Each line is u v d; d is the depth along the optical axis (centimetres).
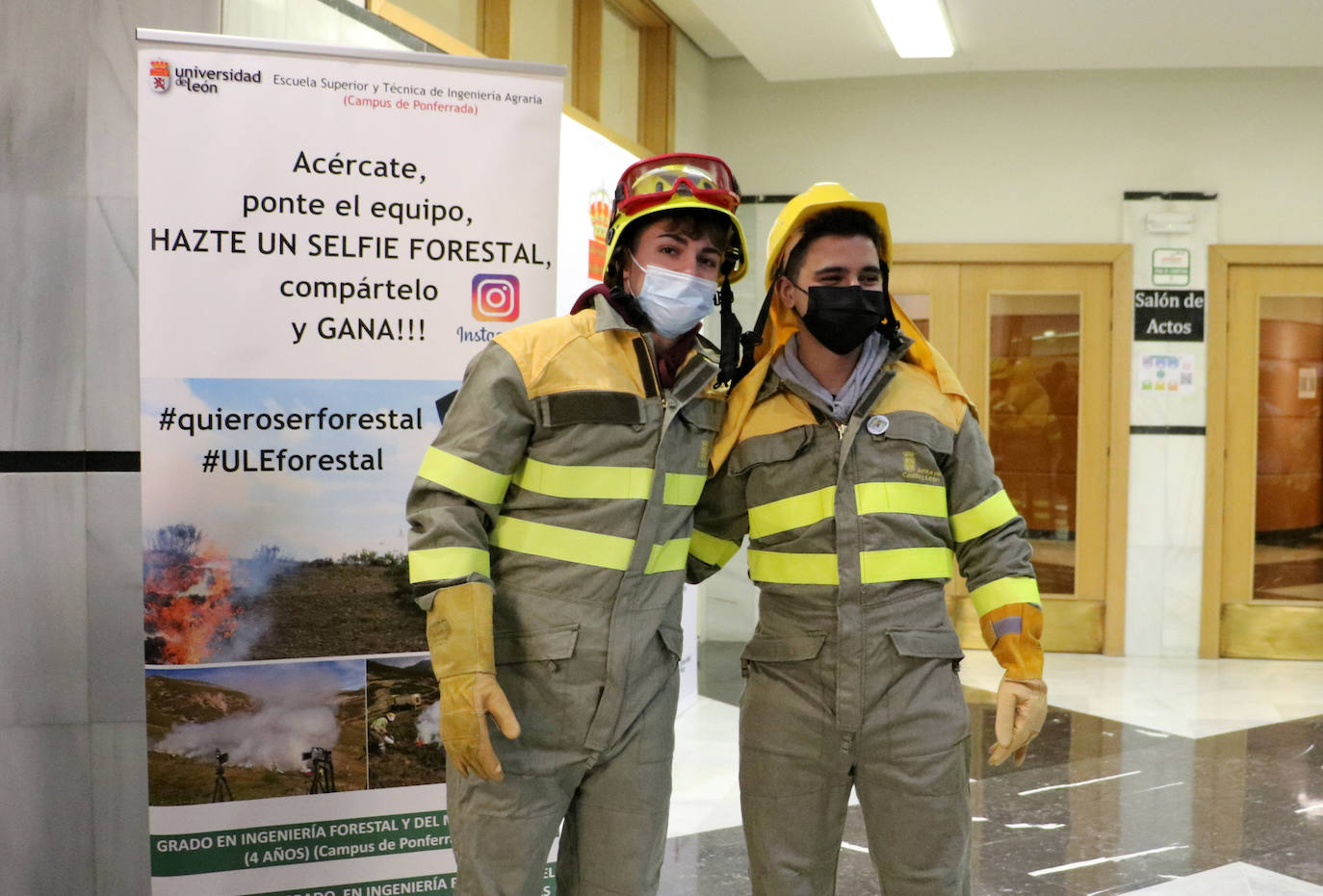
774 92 647
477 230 219
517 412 167
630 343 172
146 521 210
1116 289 629
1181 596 633
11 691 241
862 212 182
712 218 174
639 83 570
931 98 639
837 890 300
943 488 184
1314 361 629
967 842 180
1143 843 335
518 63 219
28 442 239
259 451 213
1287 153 619
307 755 220
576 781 170
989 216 640
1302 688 554
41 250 238
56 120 237
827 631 178
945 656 178
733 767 407
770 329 192
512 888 167
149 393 208
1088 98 630
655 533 169
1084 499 643
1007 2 486
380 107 213
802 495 181
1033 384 646
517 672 167
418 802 226
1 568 239
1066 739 456
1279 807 369
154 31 203
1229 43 536
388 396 218
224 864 218
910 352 194
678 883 299
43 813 243
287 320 212
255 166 208
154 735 214
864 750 177
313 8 260
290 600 217
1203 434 629
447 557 160
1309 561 633
